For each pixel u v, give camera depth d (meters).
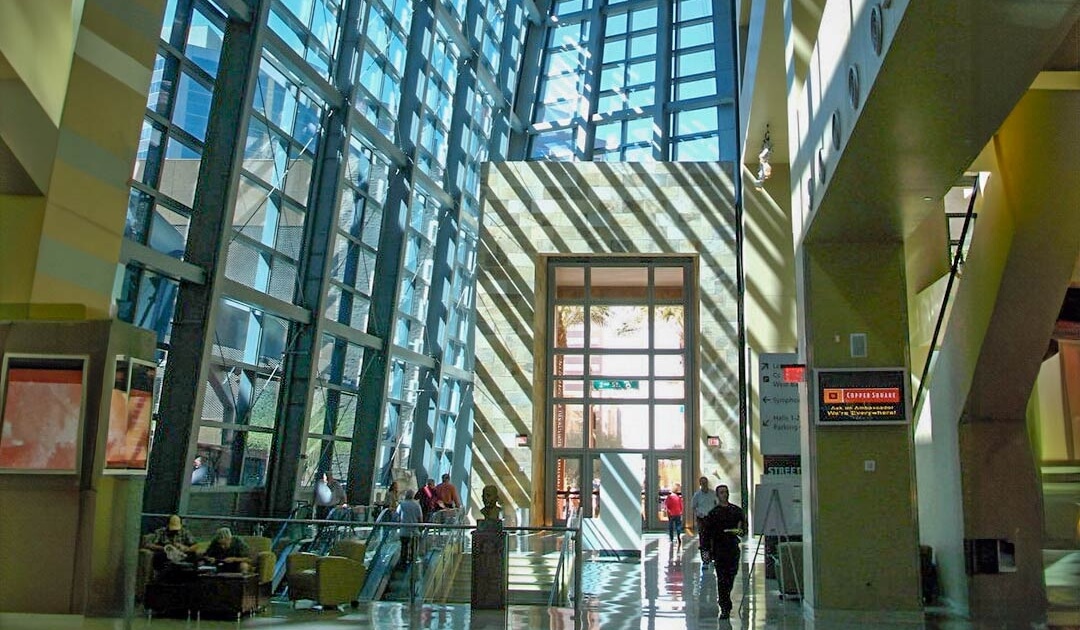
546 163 22.94
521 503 21.67
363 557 10.22
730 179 22.55
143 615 8.66
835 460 9.81
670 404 23.33
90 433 7.65
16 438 7.61
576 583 9.37
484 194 22.89
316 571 9.57
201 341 11.96
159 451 11.84
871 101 6.40
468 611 9.63
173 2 11.51
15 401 7.64
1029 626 8.87
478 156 24.39
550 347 23.66
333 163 15.18
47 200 7.98
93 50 8.48
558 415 23.48
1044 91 8.84
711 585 12.62
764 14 14.43
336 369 16.89
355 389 17.67
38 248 7.91
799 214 10.55
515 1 26.12
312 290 15.06
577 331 23.73
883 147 7.29
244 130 12.33
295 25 14.01
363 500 17.48
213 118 12.25
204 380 12.04
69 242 8.24
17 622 7.21
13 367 7.67
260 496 14.61
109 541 7.81
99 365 7.70
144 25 9.20
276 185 14.13
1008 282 9.23
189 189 12.10
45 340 7.72
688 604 10.64
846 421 9.77
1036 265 9.11
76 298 8.33
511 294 22.50
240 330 13.63
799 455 12.55
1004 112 6.62
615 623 9.06
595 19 27.84
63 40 8.06
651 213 22.58
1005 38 5.43
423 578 10.14
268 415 14.63
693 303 23.41
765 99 17.61
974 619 9.40
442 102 21.11
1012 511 10.18
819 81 8.95
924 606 10.32
